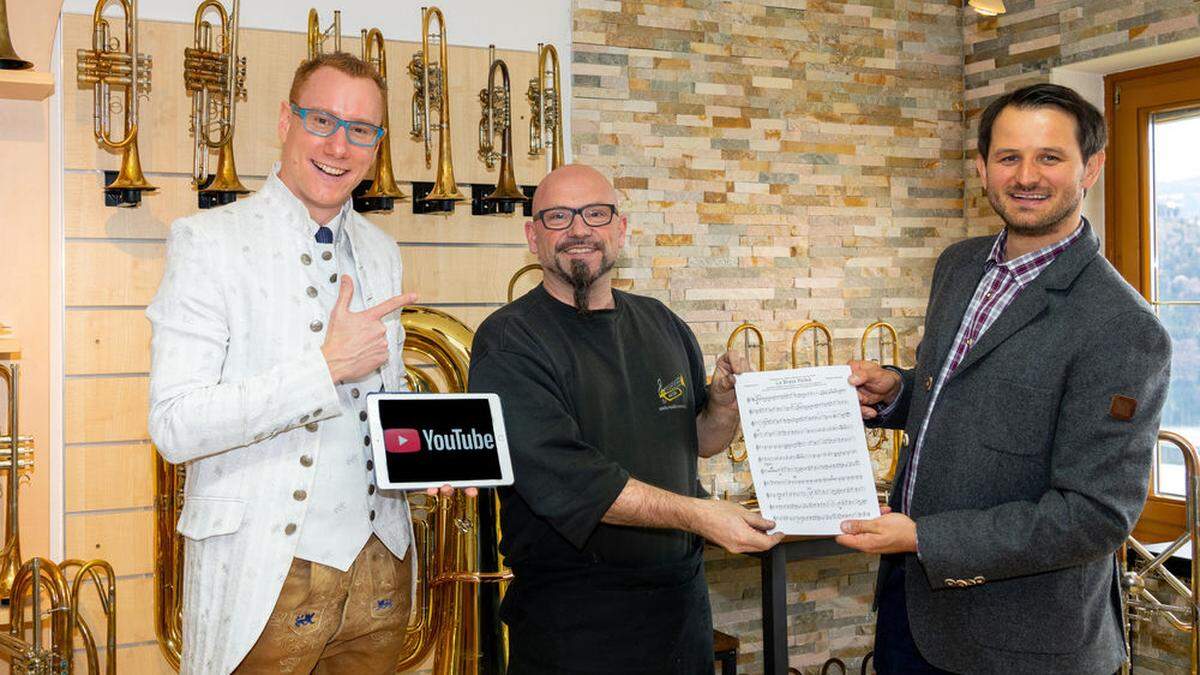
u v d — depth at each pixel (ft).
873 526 6.06
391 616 6.57
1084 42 12.87
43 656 7.61
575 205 6.91
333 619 6.22
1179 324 12.76
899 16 14.08
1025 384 6.05
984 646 6.18
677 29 12.56
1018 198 6.12
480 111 11.16
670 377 7.27
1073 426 5.89
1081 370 5.90
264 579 5.91
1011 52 13.84
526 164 11.45
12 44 8.71
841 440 6.24
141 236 9.74
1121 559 9.86
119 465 9.73
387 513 6.49
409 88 10.77
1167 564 11.64
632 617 6.76
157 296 6.02
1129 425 5.78
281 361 6.06
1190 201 12.63
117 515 9.73
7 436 8.71
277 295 6.10
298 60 10.28
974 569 5.95
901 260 14.19
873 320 13.99
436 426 6.04
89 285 9.58
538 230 7.08
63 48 9.43
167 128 9.80
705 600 7.27
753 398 6.43
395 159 10.72
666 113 12.51
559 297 7.11
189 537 6.02
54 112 9.41
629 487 6.36
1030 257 6.31
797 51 13.37
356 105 6.13
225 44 9.50
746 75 13.04
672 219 12.59
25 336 9.32
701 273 12.79
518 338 6.77
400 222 10.83
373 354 5.87
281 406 5.63
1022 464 6.09
